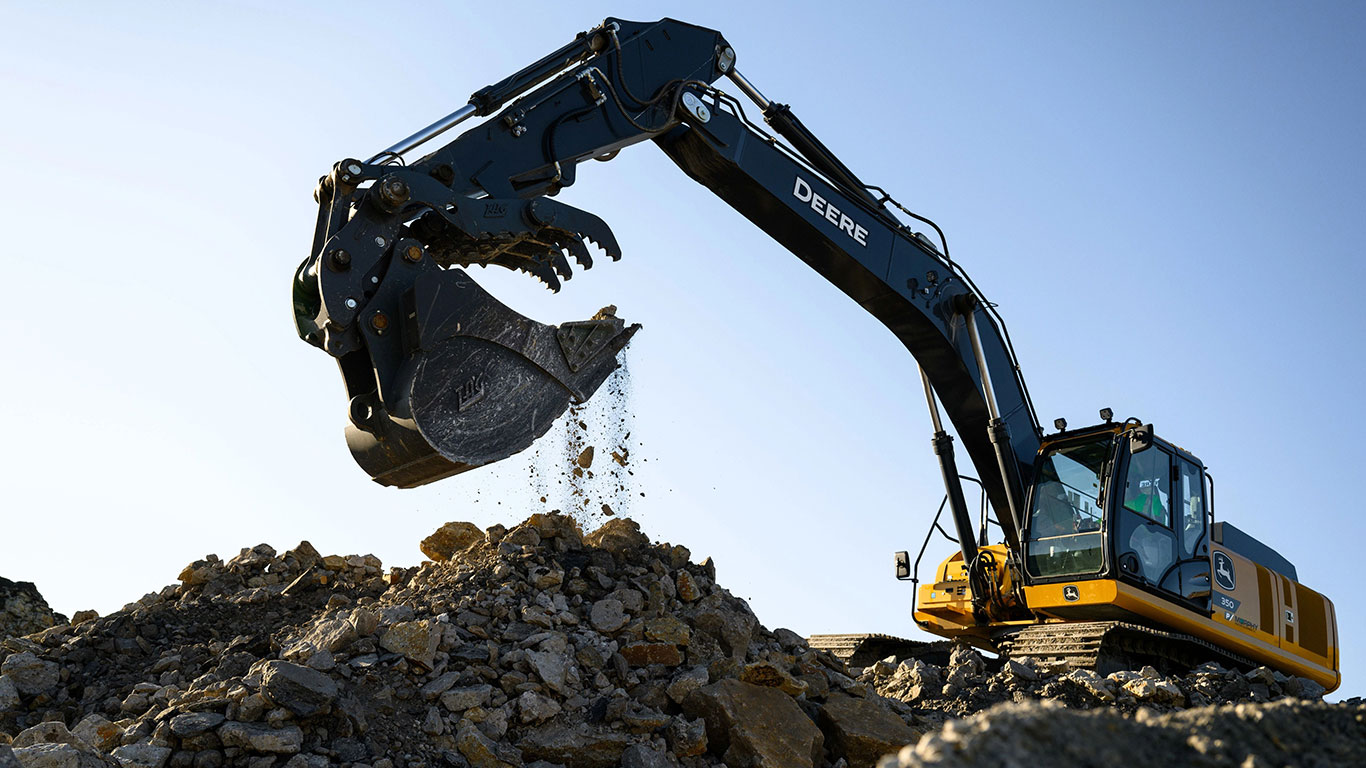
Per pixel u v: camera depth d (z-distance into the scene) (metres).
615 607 8.60
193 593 9.98
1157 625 12.32
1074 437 12.53
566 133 8.76
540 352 7.36
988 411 12.44
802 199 10.96
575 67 9.06
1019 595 12.52
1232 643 12.89
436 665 7.64
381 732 7.02
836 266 11.49
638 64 9.67
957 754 3.24
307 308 7.10
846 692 8.84
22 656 8.55
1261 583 13.54
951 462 13.02
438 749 7.07
